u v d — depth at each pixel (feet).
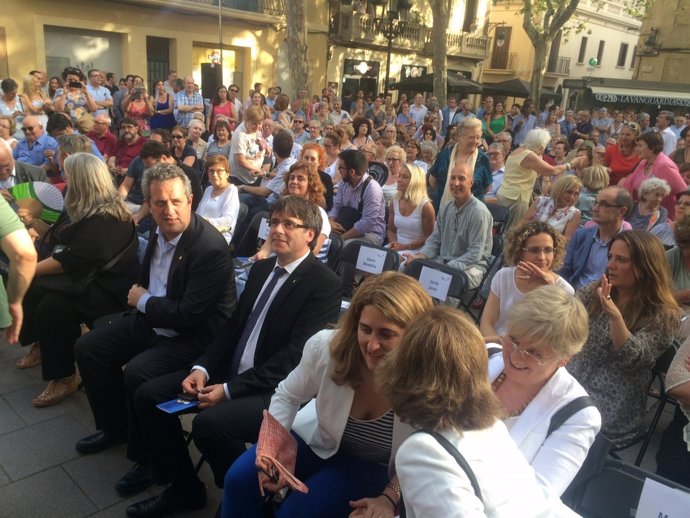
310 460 7.00
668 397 9.09
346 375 6.34
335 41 69.05
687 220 11.19
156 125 36.65
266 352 8.49
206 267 9.04
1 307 7.89
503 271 10.51
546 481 5.74
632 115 52.85
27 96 26.73
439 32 57.88
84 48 50.08
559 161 27.35
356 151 16.63
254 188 20.93
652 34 90.27
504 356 6.22
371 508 5.84
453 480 4.31
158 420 8.30
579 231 13.47
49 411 11.00
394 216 16.63
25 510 8.45
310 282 8.39
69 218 11.69
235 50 61.67
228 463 8.07
